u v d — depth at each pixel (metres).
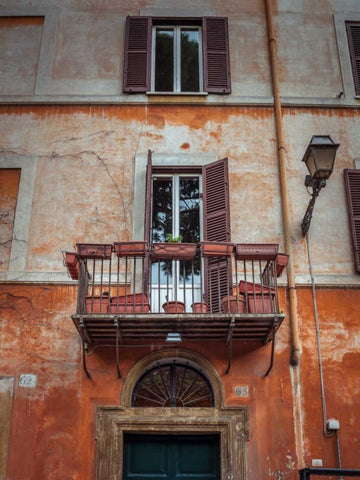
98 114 9.95
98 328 7.88
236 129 9.92
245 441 7.85
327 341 8.48
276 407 8.06
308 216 8.83
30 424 7.89
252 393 8.12
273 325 7.78
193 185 9.67
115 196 9.35
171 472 7.95
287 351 8.40
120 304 7.90
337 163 9.77
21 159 9.58
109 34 10.72
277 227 9.21
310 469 7.03
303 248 9.07
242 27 10.88
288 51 10.66
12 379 8.13
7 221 9.17
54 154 9.62
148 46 10.58
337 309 8.69
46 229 9.09
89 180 9.45
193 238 9.33
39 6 10.86
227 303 7.94
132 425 7.90
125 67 10.34
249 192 9.44
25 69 10.32
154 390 8.41
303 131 9.97
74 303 8.60
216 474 7.95
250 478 7.67
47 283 8.70
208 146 9.78
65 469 7.67
